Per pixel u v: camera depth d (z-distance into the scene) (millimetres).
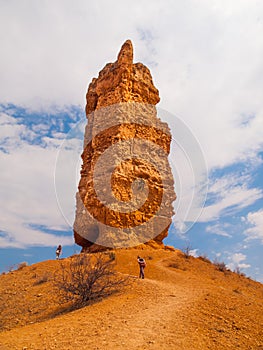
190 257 29828
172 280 19359
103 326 8781
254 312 11000
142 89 37812
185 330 8188
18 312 14008
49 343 7707
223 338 7875
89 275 14188
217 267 28812
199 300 11734
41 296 15617
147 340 7414
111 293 14055
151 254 27562
